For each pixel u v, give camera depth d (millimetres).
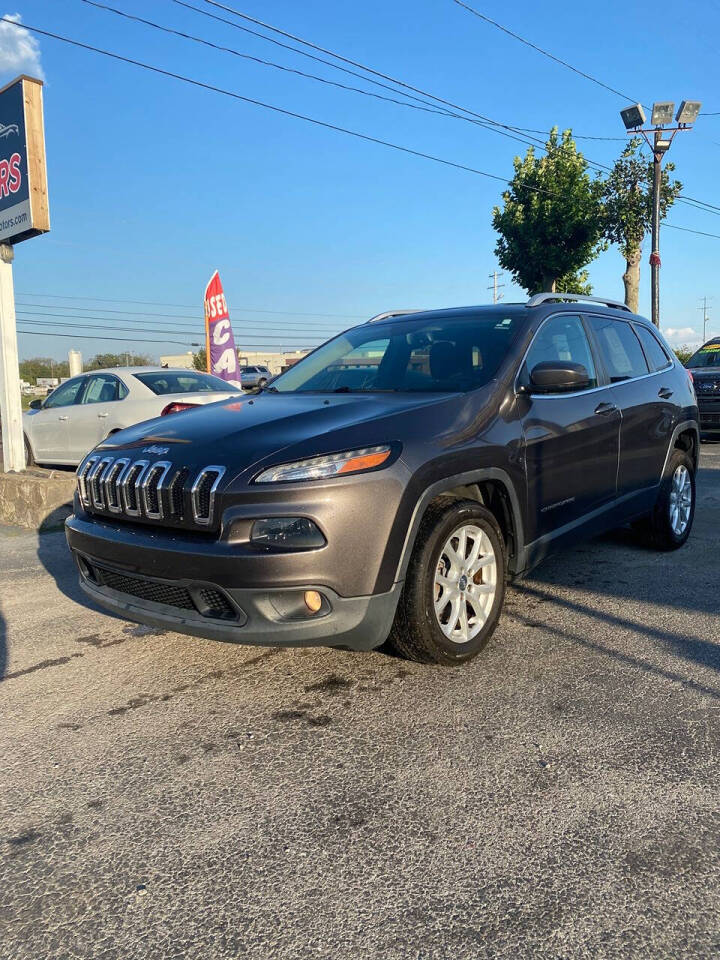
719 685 3256
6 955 1851
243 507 2873
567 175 26547
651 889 2021
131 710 3166
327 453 2959
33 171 7180
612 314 5102
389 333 4598
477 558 3502
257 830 2328
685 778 2549
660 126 21281
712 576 4914
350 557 2900
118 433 3873
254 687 3352
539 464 3850
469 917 1938
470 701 3146
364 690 3277
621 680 3326
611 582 4793
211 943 1875
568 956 1802
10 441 7844
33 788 2594
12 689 3408
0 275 7754
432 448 3213
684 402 5574
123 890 2078
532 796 2463
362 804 2445
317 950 1843
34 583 5203
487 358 3926
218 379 9906
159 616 3148
